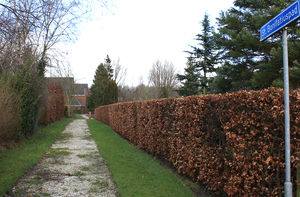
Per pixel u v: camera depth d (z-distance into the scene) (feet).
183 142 17.44
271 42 31.55
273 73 29.40
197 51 65.62
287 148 8.05
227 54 40.86
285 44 8.37
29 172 17.78
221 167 13.28
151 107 24.73
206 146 14.46
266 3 34.22
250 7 37.11
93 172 18.29
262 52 34.19
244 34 31.65
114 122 50.47
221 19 38.93
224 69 41.04
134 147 30.22
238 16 36.91
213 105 13.99
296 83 25.95
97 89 142.20
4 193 13.11
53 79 69.36
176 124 18.57
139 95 117.08
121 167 19.35
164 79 137.18
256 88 34.63
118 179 16.05
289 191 8.00
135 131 31.45
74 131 48.83
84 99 214.28
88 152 26.32
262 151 10.02
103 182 15.85
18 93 28.48
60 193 13.67
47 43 41.14
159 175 17.34
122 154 24.90
